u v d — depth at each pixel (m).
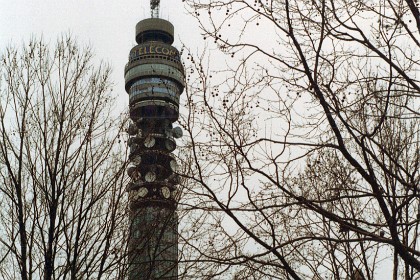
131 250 14.88
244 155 10.34
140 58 126.19
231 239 10.94
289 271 10.19
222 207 10.30
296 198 10.23
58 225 15.30
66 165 16.33
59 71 17.52
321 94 10.20
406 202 9.75
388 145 12.19
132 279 14.50
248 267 10.70
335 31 10.51
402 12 10.61
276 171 10.54
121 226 15.49
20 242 15.20
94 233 15.61
